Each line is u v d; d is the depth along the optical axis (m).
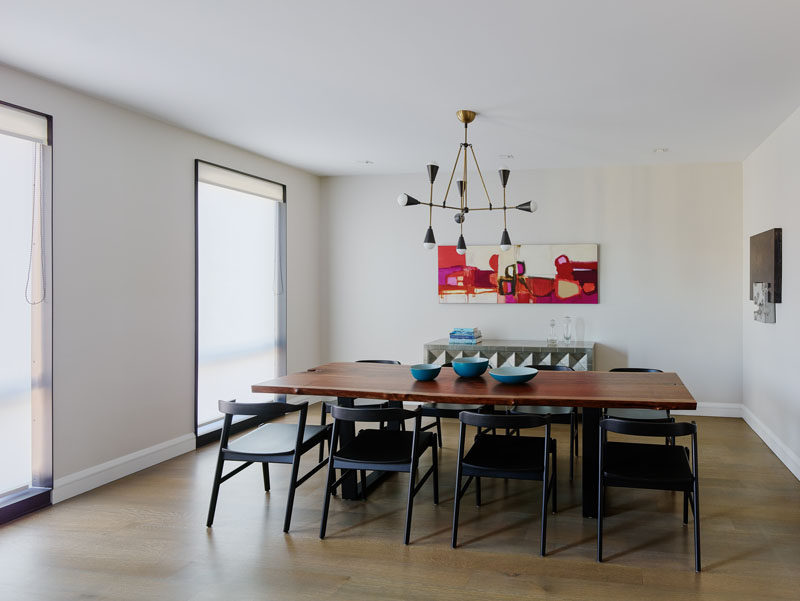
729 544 2.78
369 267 6.24
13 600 2.30
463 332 5.58
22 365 3.26
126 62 3.06
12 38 2.76
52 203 3.32
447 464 4.04
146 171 4.02
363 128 4.34
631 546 2.76
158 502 3.35
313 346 6.27
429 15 2.52
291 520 3.09
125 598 2.31
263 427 3.43
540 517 3.12
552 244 5.73
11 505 3.08
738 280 5.37
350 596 2.32
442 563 2.60
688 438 4.66
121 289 3.81
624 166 5.59
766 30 2.65
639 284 5.58
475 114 3.96
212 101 3.71
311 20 2.58
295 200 5.90
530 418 2.68
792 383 3.84
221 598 2.31
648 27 2.62
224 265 4.98
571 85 3.38
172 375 4.25
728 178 5.38
